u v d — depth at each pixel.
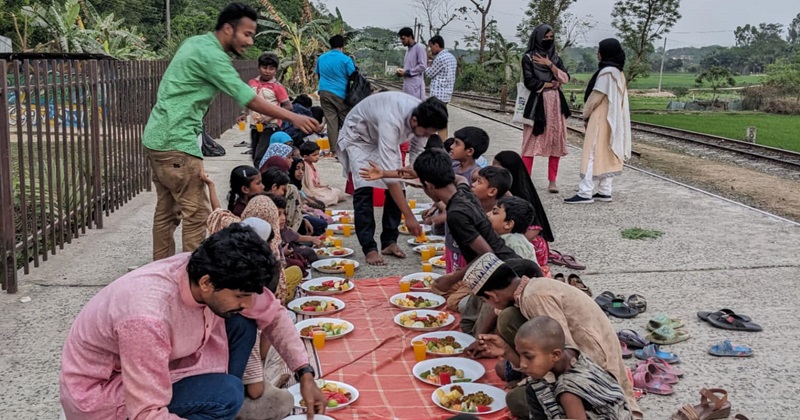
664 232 8.05
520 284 3.78
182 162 5.52
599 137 9.45
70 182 8.09
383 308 5.54
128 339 2.70
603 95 9.33
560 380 3.19
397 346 4.81
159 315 2.76
